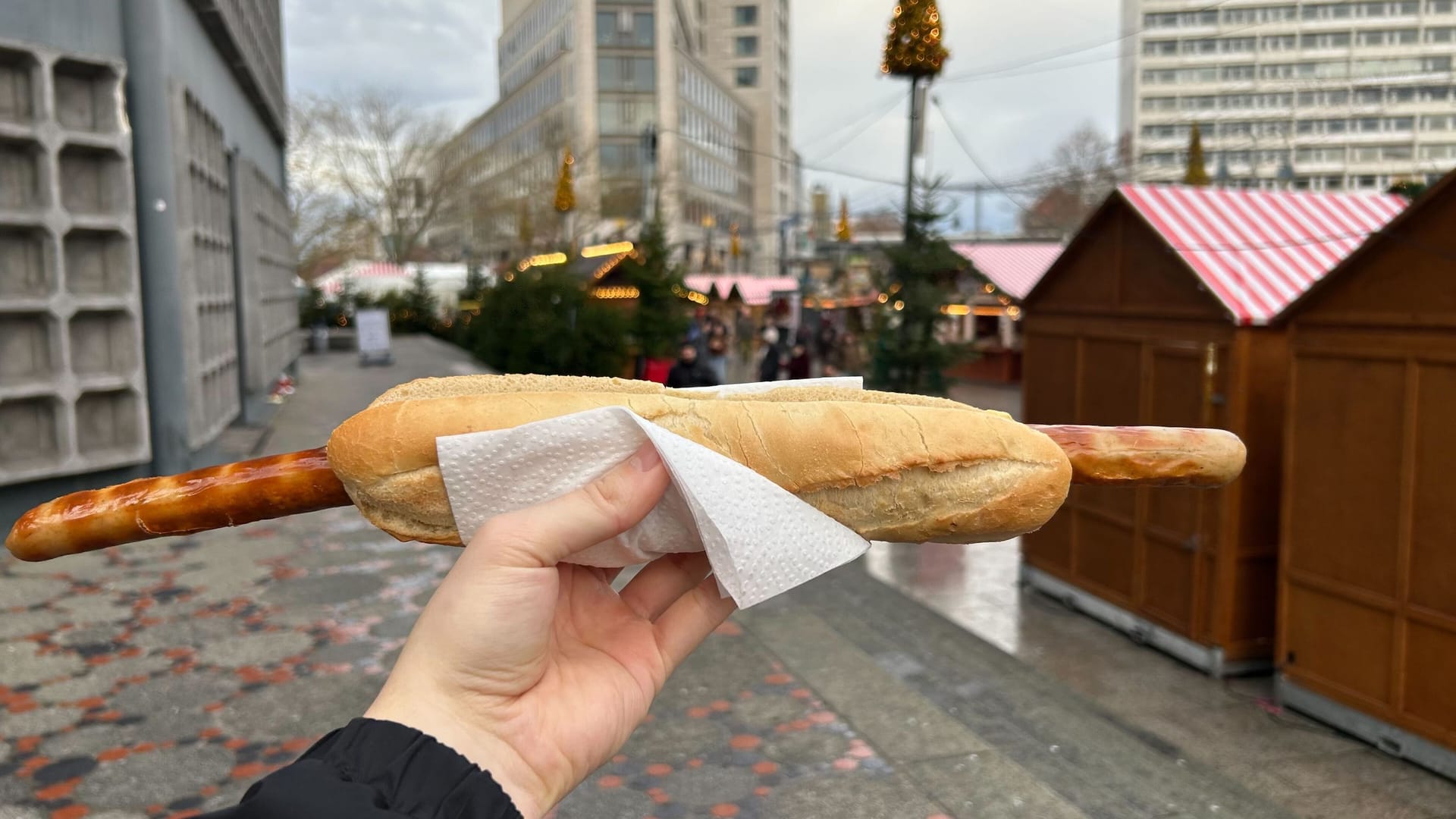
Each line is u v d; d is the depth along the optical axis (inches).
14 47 263.7
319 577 247.8
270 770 146.6
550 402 49.2
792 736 165.8
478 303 1219.9
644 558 50.9
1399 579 208.5
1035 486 51.6
